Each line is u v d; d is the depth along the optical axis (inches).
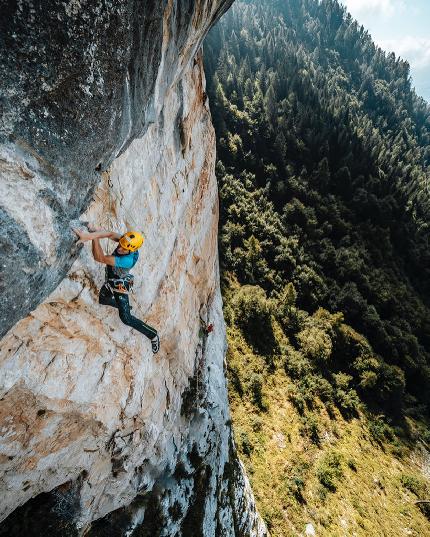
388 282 2268.7
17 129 114.8
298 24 6929.1
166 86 304.3
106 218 262.2
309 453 1227.9
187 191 489.4
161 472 486.6
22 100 113.1
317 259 2190.0
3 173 113.5
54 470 279.4
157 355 426.0
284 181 2591.0
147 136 314.8
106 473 352.5
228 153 2591.0
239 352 1470.2
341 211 2632.9
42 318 206.4
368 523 1104.2
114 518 414.3
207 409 634.2
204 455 600.1
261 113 2923.2
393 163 3737.7
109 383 297.9
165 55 260.8
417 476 1374.3
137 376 345.1
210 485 598.9
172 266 445.7
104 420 304.2
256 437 1187.3
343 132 3270.2
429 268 2760.8
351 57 6796.3
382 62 6835.6
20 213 119.3
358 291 2066.9
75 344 242.2
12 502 258.7
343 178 2847.0
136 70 187.8
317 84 4375.0
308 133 3063.5
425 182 3986.2
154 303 390.9
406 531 1139.9
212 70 3449.8
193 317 595.8
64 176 143.8
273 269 2005.4
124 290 225.3
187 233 516.7
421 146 5871.1
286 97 3550.7
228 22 5027.1
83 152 153.2
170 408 481.1
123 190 282.7
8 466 229.9
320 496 1109.7
